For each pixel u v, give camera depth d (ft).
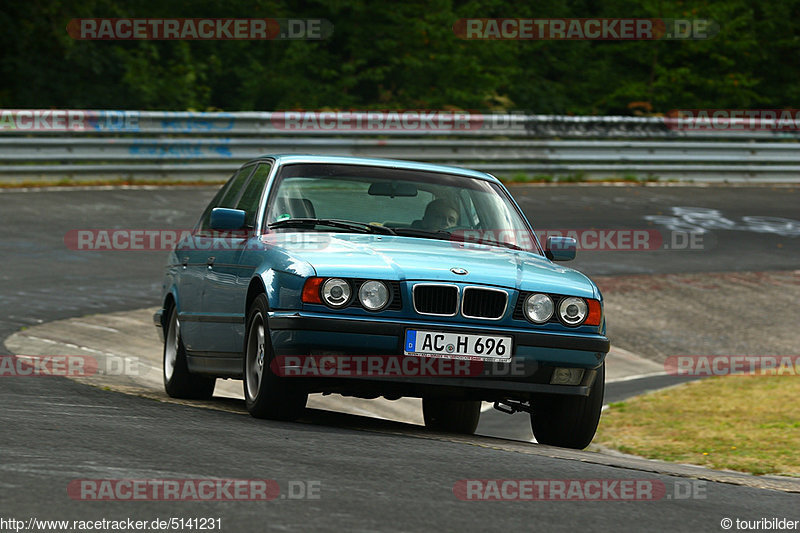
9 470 51.60
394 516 46.93
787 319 176.76
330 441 66.59
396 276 74.95
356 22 449.48
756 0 488.02
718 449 102.47
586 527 47.93
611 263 203.21
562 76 474.08
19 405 75.46
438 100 437.99
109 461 55.11
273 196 85.97
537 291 77.20
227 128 260.01
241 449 60.90
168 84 395.55
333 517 45.98
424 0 463.42
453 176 92.32
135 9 408.46
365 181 88.48
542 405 83.20
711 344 161.79
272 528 43.65
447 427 101.50
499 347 75.20
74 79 381.19
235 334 83.51
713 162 305.94
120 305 149.38
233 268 84.74
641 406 125.39
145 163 250.57
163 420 71.72
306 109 411.75
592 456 73.61
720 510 55.31
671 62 467.93
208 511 45.93
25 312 139.74
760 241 231.50
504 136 289.74
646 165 299.58
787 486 67.67
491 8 471.62
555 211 244.22
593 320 78.48
